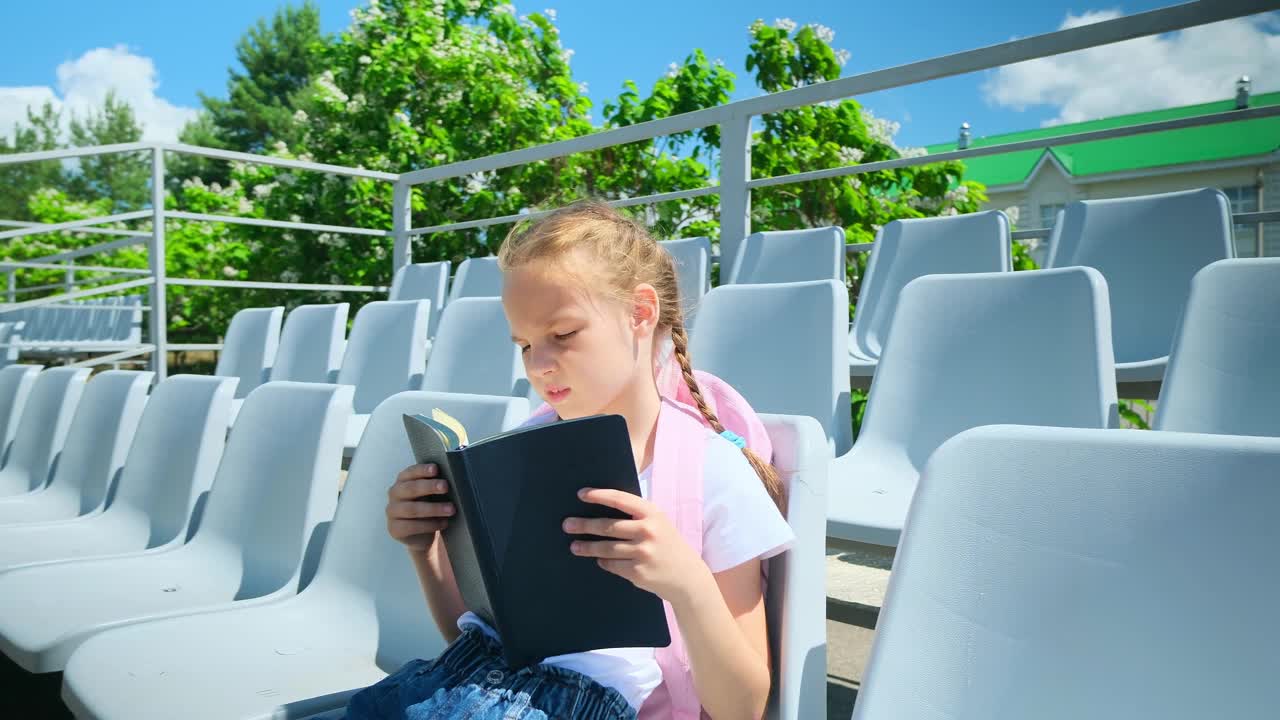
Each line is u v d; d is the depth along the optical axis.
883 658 0.71
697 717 1.00
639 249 1.08
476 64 9.88
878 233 3.28
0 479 3.07
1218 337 1.53
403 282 4.65
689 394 1.13
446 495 0.99
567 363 1.02
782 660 0.95
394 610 1.47
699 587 0.85
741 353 2.25
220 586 1.79
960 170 6.42
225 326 10.75
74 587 1.75
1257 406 1.46
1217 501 0.65
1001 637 0.71
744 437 1.07
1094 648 0.68
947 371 1.97
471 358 2.86
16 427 3.35
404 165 9.28
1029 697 0.69
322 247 9.06
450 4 10.54
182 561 1.90
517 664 0.85
